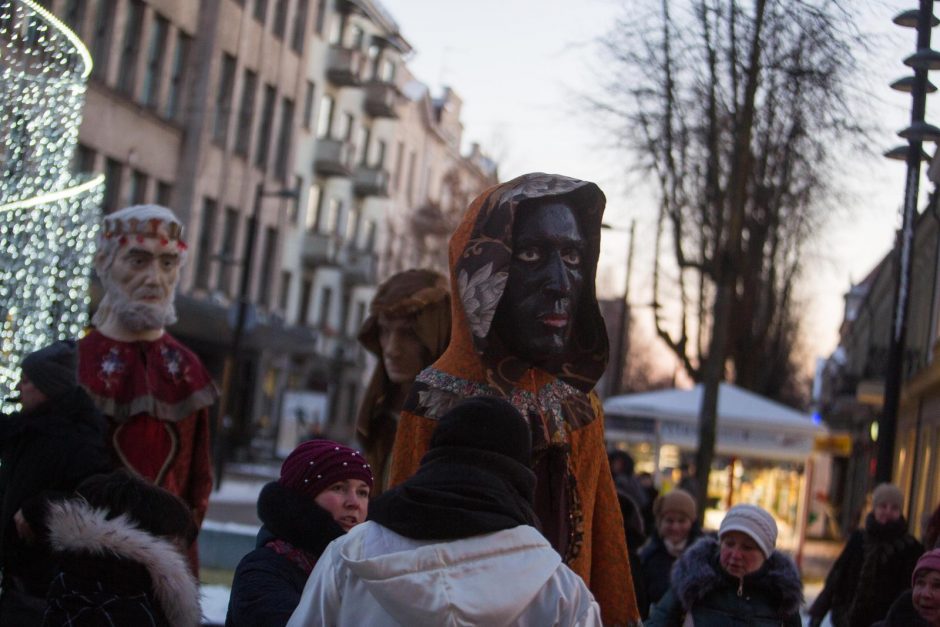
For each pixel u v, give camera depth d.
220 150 37.16
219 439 26.28
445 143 65.06
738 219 17.66
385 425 6.97
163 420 7.41
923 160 12.88
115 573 4.09
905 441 32.34
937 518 8.58
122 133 31.77
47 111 8.34
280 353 43.66
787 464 21.75
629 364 78.38
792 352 54.16
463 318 4.41
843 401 41.00
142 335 7.48
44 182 8.48
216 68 36.00
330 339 52.22
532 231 4.36
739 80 17.80
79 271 13.12
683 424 19.53
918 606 6.07
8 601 5.45
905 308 12.89
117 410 7.29
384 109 53.84
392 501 3.28
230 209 38.88
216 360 36.94
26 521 5.36
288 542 4.28
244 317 27.56
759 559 6.16
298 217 47.62
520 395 4.36
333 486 4.33
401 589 3.13
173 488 7.45
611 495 4.66
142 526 4.26
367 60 50.59
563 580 3.27
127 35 31.89
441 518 3.21
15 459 5.80
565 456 4.43
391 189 57.62
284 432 45.56
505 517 3.24
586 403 4.58
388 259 53.47
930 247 27.83
